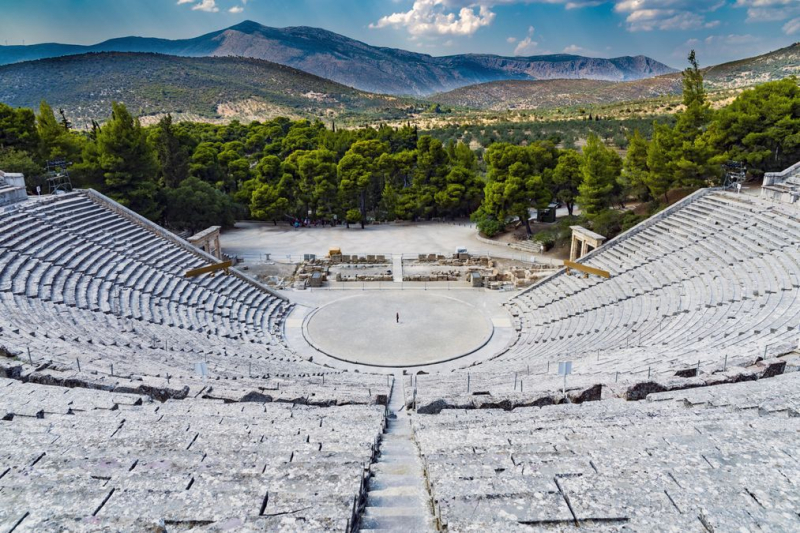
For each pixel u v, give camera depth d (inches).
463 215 2802.7
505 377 829.2
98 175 2014.0
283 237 2386.8
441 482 258.7
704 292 1144.2
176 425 413.1
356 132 3585.1
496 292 1689.2
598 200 2037.4
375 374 1040.8
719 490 232.4
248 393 592.7
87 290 1174.3
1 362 609.9
